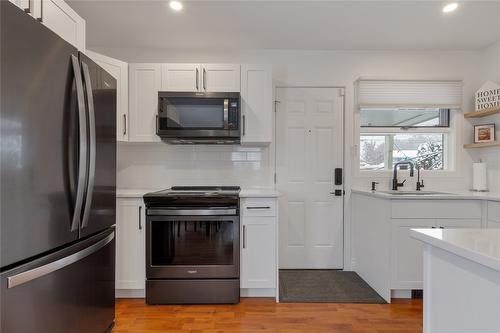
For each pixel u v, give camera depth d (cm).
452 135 312
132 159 302
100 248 147
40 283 104
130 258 239
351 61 312
